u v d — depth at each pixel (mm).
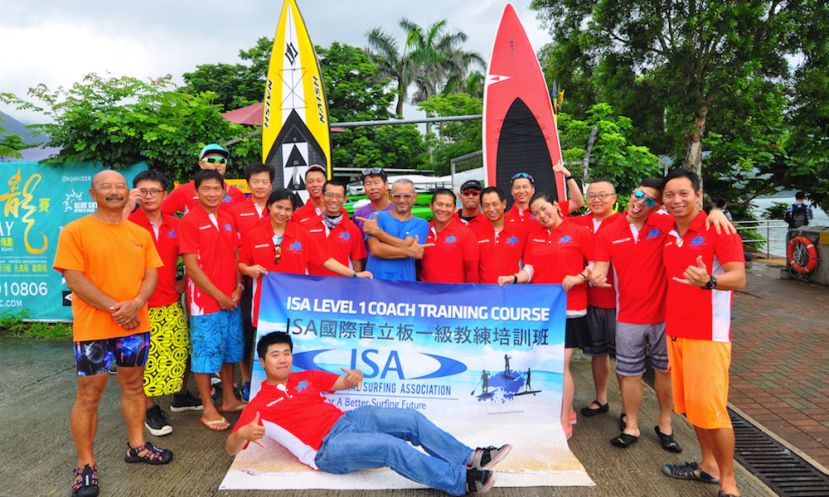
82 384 3035
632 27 14391
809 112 14523
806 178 17562
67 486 3154
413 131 20109
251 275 4070
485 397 3807
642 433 3930
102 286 3068
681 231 3230
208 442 3719
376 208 4477
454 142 20391
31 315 6914
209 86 21219
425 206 6586
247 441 3188
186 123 7191
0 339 6520
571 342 3934
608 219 4133
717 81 13453
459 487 2908
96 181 3064
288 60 7074
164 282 3951
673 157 15281
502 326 3830
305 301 3908
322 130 7113
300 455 3221
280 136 7117
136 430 3396
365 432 3104
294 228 4188
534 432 3670
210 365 3918
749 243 16828
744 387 5199
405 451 2955
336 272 4031
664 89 14312
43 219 6805
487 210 4125
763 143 16906
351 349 3881
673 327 3205
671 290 3246
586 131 10703
